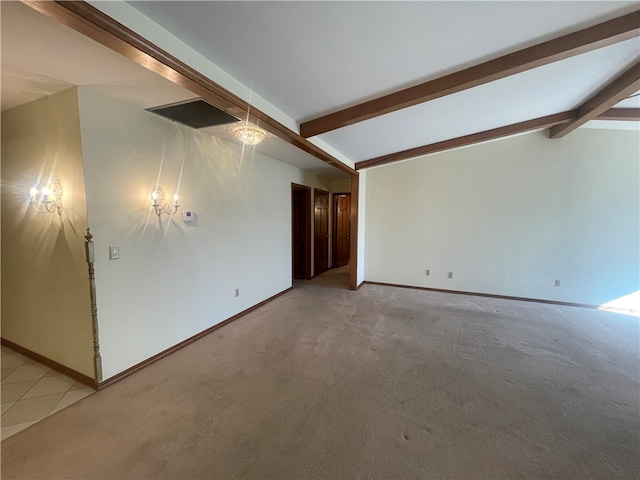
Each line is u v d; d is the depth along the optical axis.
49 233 2.31
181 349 2.88
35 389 2.19
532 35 1.85
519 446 1.69
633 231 4.07
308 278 6.10
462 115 3.33
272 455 1.62
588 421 1.89
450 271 5.06
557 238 4.39
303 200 5.99
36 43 1.49
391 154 4.68
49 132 2.19
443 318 3.78
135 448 1.66
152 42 1.40
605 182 4.13
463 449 1.67
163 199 2.66
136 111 2.38
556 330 3.39
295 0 1.35
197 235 3.07
